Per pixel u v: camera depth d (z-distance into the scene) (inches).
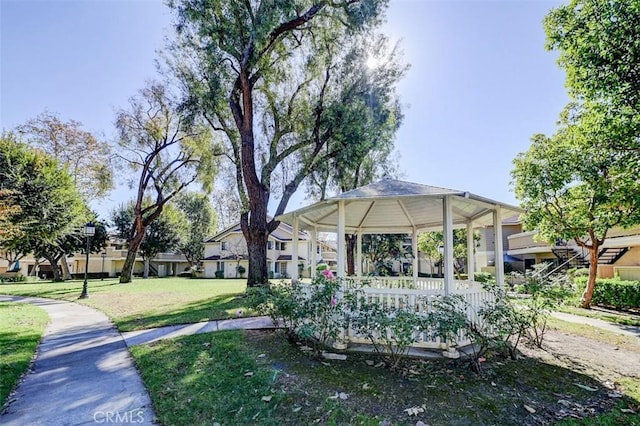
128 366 189.6
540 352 217.6
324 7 474.9
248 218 547.2
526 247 847.7
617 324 314.8
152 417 131.0
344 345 215.2
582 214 388.2
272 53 517.7
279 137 555.5
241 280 1059.9
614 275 515.5
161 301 457.4
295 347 217.3
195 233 1560.0
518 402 145.3
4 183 567.5
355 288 220.1
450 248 215.3
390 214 349.7
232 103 486.9
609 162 345.7
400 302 219.0
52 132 852.6
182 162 821.9
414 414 132.3
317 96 533.3
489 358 200.1
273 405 138.2
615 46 273.0
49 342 241.8
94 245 1081.4
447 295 202.7
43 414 132.8
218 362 189.3
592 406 143.9
